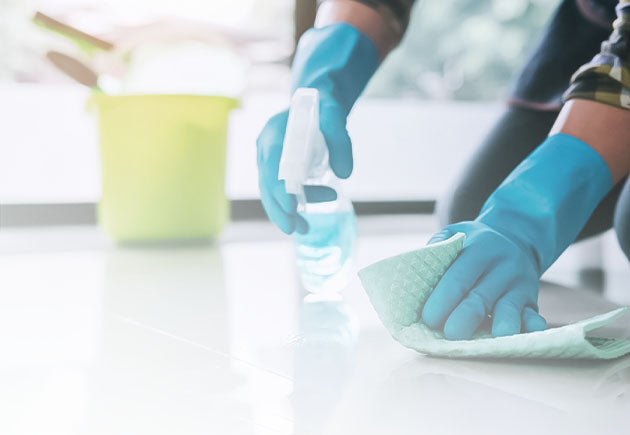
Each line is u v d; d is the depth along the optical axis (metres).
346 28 1.01
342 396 0.61
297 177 0.80
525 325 0.73
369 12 1.03
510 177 0.84
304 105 0.82
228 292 1.13
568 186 0.81
